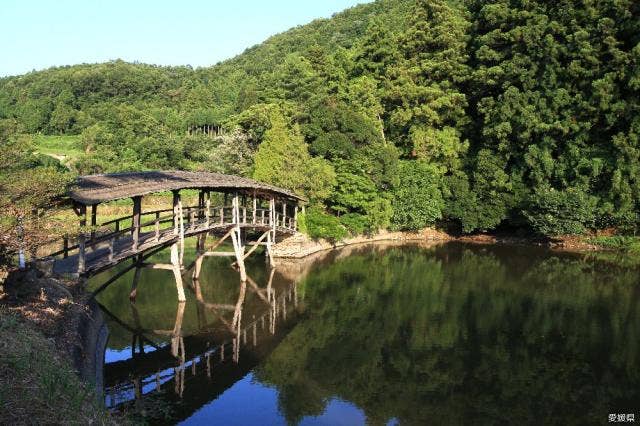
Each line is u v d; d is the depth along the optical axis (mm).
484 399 11844
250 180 23781
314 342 15344
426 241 35438
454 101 36812
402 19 57062
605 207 29906
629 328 16719
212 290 20875
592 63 30922
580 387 12477
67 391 7426
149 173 18391
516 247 32781
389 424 10523
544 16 33469
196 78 101938
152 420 10094
